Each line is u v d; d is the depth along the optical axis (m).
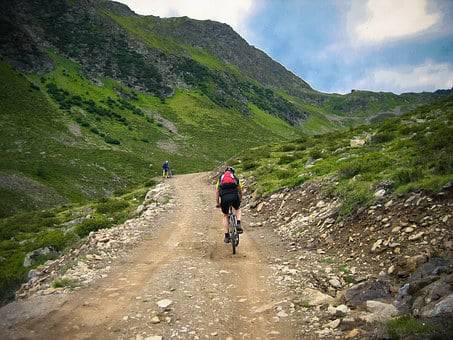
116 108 160.25
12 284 12.76
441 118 25.70
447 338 4.58
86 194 78.38
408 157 14.78
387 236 9.34
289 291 7.68
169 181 41.53
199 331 6.05
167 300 7.23
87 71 181.12
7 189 66.19
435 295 5.72
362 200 11.59
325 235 11.24
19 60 156.00
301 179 17.64
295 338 5.72
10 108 117.81
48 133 111.25
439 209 9.29
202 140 154.00
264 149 47.47
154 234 14.12
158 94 192.62
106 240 12.98
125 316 6.69
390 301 6.45
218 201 11.24
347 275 8.34
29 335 6.14
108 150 110.06
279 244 11.88
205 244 12.33
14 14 186.38
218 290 7.88
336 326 5.87
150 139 141.62
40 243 22.03
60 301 7.57
